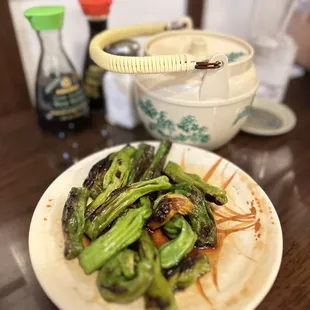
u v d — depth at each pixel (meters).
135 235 0.35
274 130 0.57
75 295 0.31
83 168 0.45
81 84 0.56
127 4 0.65
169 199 0.36
